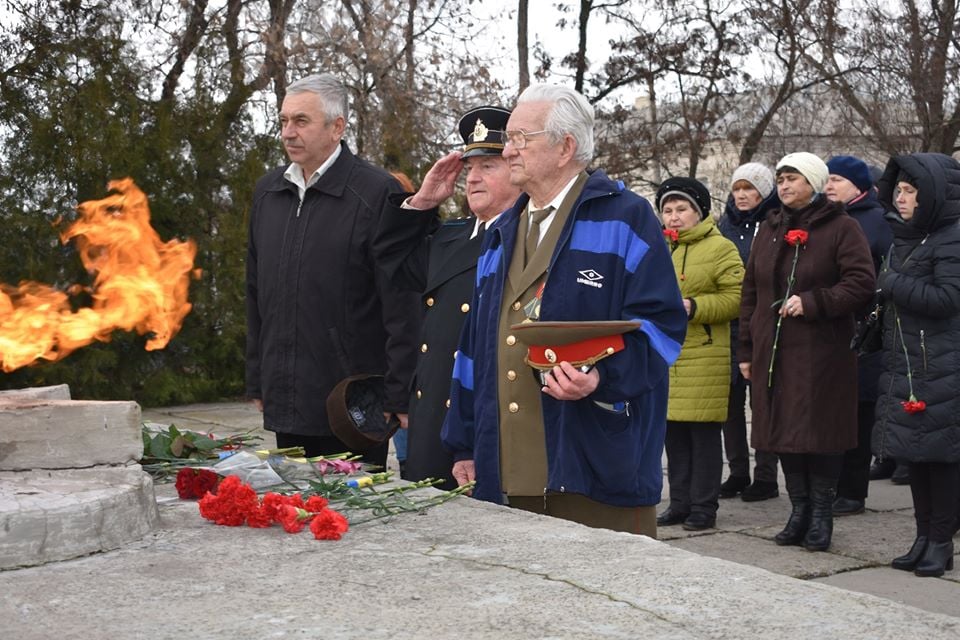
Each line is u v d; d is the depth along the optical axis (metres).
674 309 3.01
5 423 2.79
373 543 2.67
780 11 19.19
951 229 4.58
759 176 6.70
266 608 2.15
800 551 5.09
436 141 16.52
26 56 11.41
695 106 19.72
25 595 2.26
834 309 4.91
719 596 2.17
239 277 11.78
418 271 4.02
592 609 2.10
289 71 15.56
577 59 19.52
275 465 3.42
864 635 1.93
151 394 11.19
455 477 3.46
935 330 4.60
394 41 16.17
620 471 3.02
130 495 2.72
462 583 2.30
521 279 3.17
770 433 5.09
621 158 19.70
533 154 3.12
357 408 4.14
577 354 2.88
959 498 4.85
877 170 6.95
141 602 2.20
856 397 5.06
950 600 4.26
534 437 3.13
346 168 4.29
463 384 3.41
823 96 20.22
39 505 2.53
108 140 10.97
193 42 14.27
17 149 10.95
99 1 12.16
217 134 11.79
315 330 4.21
